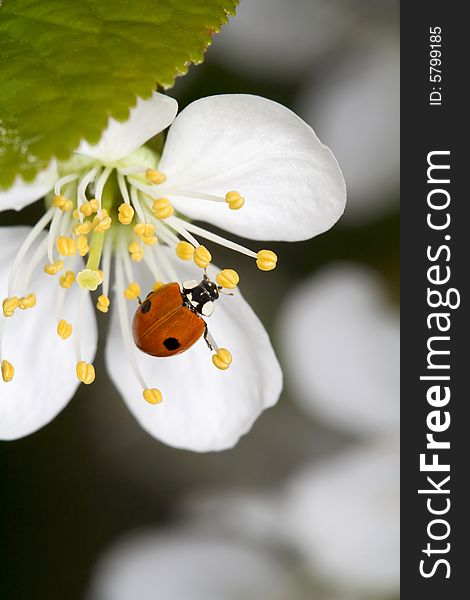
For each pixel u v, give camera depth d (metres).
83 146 0.11
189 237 0.11
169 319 0.11
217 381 0.11
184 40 0.10
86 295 0.11
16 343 0.11
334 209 0.11
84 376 0.11
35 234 0.11
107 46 0.10
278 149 0.11
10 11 0.10
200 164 0.11
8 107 0.10
